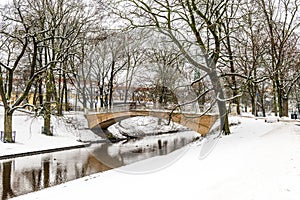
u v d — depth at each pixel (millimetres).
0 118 30031
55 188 10617
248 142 13430
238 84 21531
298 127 19984
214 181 7199
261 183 6348
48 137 28609
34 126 30453
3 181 15609
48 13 26875
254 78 17188
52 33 24781
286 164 7738
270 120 27562
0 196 13055
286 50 28719
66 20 27406
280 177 6523
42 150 24266
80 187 9594
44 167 19000
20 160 21266
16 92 40094
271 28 26141
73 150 25844
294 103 54812
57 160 21422
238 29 19141
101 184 9062
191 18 16062
